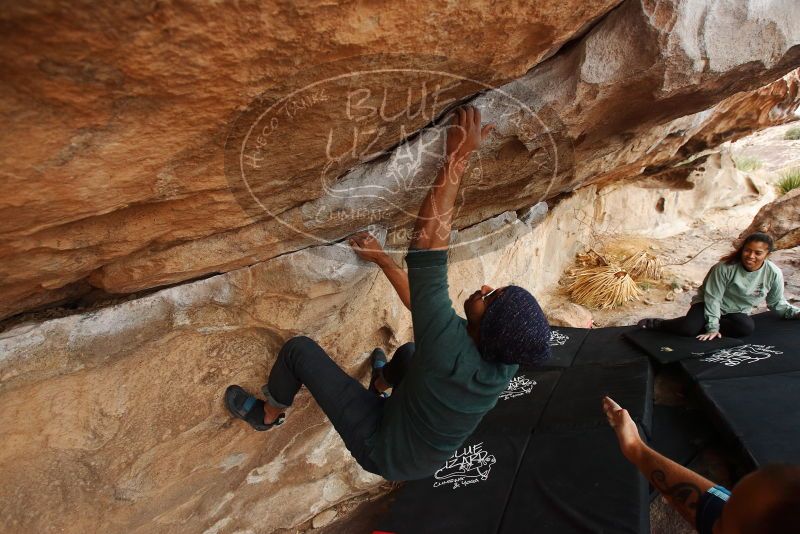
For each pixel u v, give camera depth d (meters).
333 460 2.95
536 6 1.14
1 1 0.61
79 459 1.84
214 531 2.55
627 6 1.51
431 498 2.73
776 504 0.88
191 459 2.21
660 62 1.61
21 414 1.65
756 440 2.61
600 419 2.94
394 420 1.67
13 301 1.46
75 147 0.89
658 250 6.85
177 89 0.87
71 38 0.69
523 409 3.25
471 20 1.08
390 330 2.83
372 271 2.34
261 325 2.10
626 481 2.46
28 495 1.76
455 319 1.50
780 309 3.72
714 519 1.19
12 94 0.74
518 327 1.38
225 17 0.78
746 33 1.69
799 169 8.62
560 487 2.56
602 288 5.45
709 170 7.85
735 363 3.28
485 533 2.47
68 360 1.68
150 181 1.11
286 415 2.51
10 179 0.89
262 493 2.72
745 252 3.53
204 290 1.87
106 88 0.80
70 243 1.25
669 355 3.57
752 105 5.05
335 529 3.08
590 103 1.74
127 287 1.65
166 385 1.97
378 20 0.95
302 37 0.89
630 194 7.10
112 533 2.06
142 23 0.72
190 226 1.45
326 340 2.46
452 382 1.46
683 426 3.10
